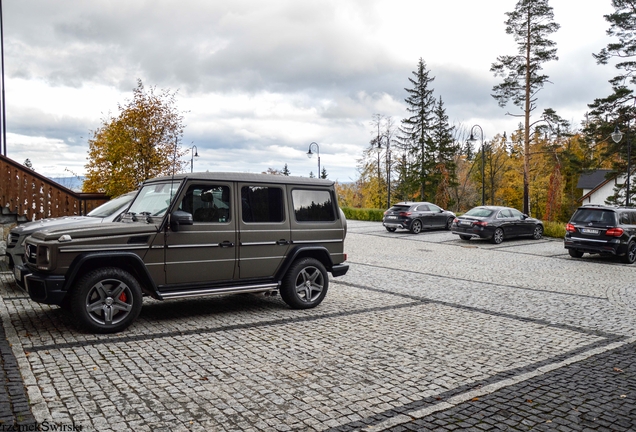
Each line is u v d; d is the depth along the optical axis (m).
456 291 10.22
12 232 9.43
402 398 4.38
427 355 5.70
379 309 8.23
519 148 57.12
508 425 3.86
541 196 55.38
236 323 6.97
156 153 19.12
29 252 6.38
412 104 54.22
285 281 7.80
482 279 12.05
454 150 54.47
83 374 4.76
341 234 8.44
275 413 4.01
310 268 8.11
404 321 7.41
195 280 6.91
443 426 3.82
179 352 5.56
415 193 56.38
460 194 57.59
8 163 13.02
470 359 5.58
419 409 4.14
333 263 8.38
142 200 7.37
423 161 53.62
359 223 35.03
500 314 8.09
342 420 3.90
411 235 25.03
